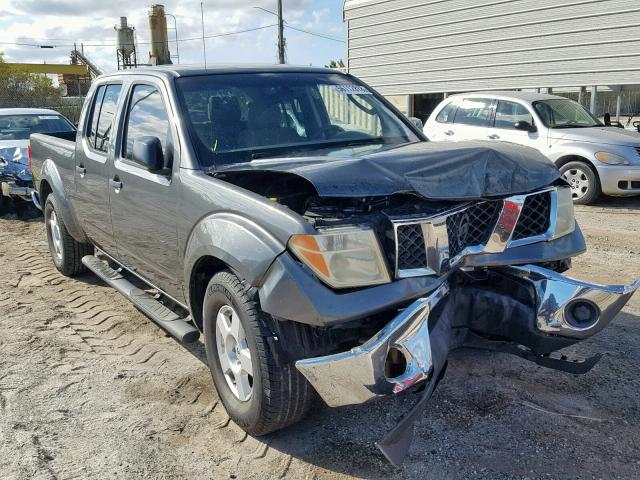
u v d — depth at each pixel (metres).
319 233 2.95
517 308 3.52
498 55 15.45
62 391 4.04
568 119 10.75
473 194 3.24
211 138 4.05
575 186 10.04
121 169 4.62
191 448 3.38
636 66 12.86
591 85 13.72
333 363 2.87
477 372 4.10
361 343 3.20
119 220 4.78
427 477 3.07
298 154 4.09
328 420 3.61
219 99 4.31
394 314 3.09
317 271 2.93
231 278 3.31
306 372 2.96
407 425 2.81
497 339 3.70
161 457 3.30
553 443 3.30
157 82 4.45
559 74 14.27
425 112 18.17
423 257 3.13
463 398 3.78
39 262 7.22
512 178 3.43
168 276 4.21
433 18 16.81
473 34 15.91
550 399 3.75
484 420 3.54
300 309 2.93
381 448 2.71
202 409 3.79
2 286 6.28
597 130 10.21
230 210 3.38
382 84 18.78
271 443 3.40
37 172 6.77
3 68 29.84
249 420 3.34
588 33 13.55
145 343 4.82
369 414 3.66
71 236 6.21
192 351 4.66
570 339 3.48
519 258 3.47
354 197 3.30
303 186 3.68
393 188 3.06
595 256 6.90
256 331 3.14
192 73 4.45
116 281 5.06
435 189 3.16
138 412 3.77
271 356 3.12
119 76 5.14
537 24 14.48
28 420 3.68
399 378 2.87
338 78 5.01
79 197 5.60
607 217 9.05
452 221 3.24
